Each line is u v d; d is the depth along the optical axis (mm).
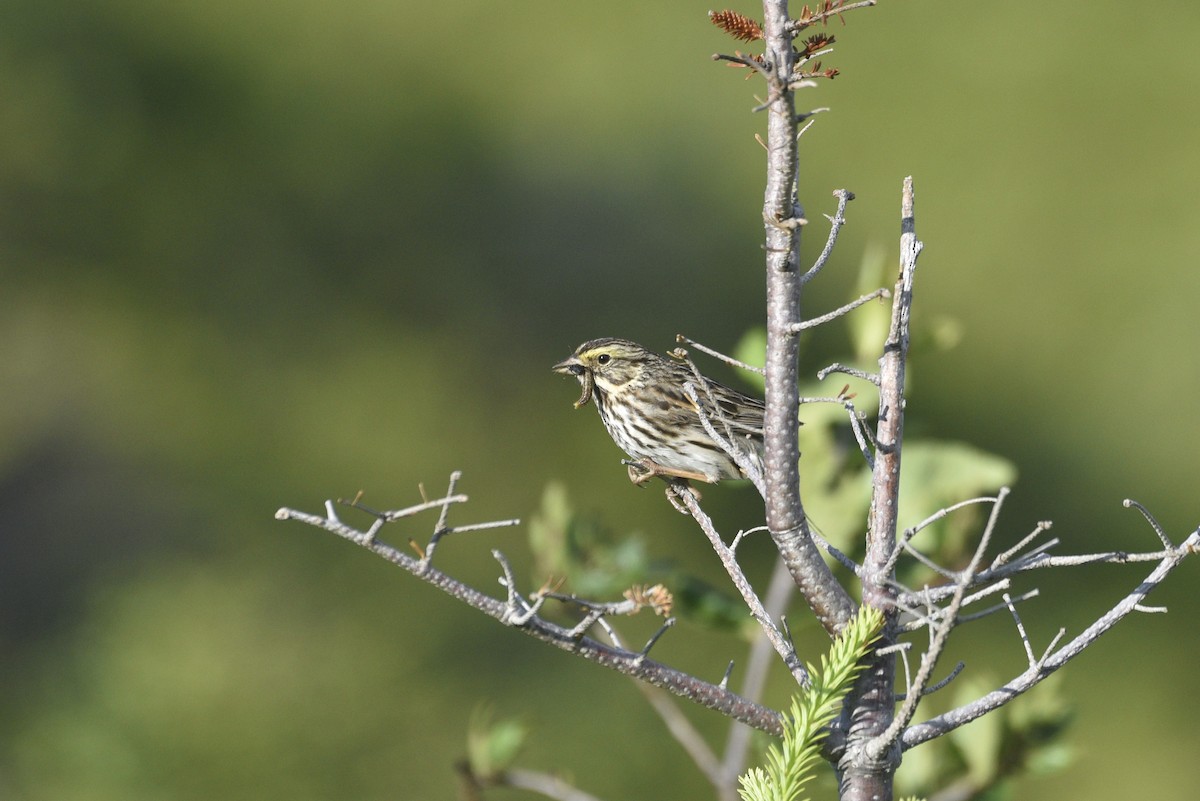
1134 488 20938
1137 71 23625
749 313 22719
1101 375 21953
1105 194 23141
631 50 23922
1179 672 17156
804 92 23781
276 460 20078
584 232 23078
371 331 22156
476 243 22859
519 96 23953
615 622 13742
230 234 22688
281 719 8406
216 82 23094
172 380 21391
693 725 11750
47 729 8086
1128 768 16016
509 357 22031
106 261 22375
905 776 4820
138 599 9016
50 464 20625
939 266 22688
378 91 23781
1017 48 23812
